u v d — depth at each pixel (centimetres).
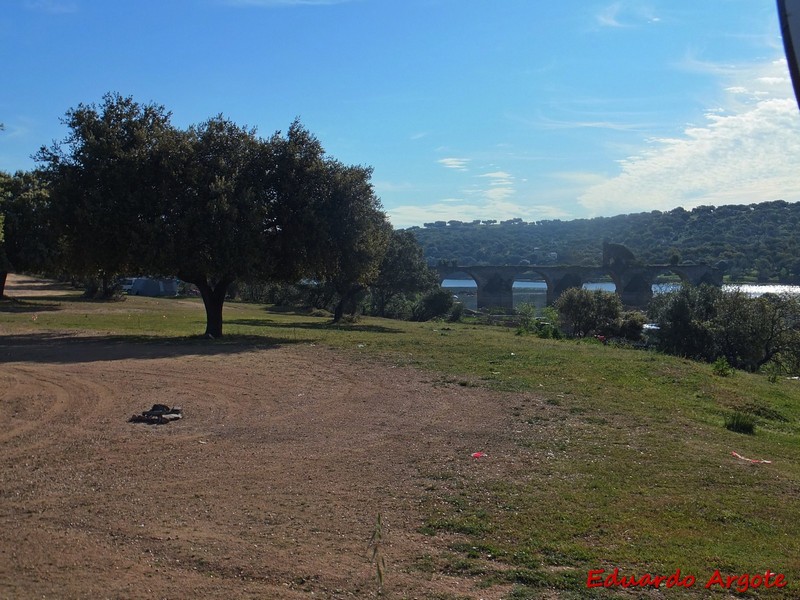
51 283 7156
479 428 950
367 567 496
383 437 895
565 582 471
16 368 1473
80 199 2027
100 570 489
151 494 659
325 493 666
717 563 504
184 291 6950
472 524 580
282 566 496
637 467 762
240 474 728
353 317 4191
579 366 1575
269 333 2498
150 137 2103
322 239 2261
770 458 848
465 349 1902
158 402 1110
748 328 3484
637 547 533
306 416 1023
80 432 906
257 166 2261
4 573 482
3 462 763
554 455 811
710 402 1267
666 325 3694
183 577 479
